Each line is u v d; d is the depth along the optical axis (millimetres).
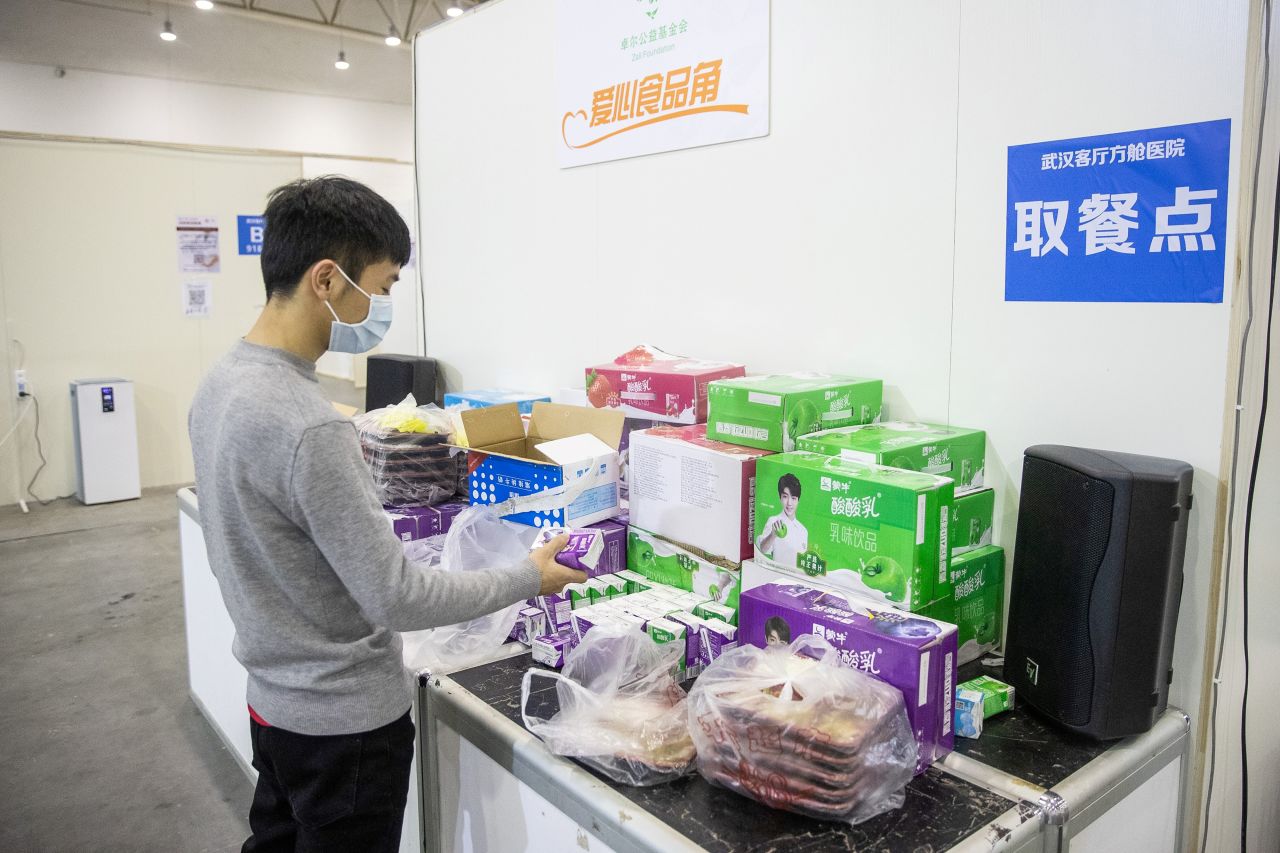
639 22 2189
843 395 1662
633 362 2111
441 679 1538
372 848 1264
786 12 1868
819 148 1841
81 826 2336
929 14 1631
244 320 6285
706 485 1614
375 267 1203
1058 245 1496
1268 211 1316
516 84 2633
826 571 1426
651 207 2246
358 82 9375
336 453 1073
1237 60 1278
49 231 5496
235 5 7484
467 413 1911
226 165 6074
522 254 2707
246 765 2514
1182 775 1406
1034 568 1350
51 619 3775
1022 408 1577
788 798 1099
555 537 1384
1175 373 1387
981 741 1299
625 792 1176
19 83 7656
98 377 5770
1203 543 1380
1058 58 1468
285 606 1154
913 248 1703
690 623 1490
